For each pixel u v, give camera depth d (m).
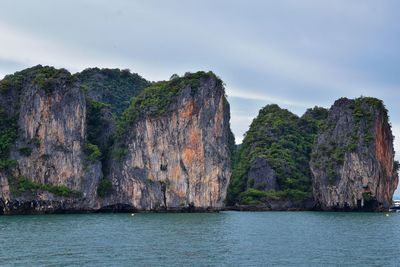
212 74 149.12
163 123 145.38
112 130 154.62
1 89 140.50
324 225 98.31
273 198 175.38
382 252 59.41
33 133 134.62
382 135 166.00
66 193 131.75
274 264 50.53
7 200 127.25
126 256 53.78
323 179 169.25
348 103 172.12
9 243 62.59
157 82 163.88
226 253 56.91
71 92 138.75
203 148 145.88
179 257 53.69
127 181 143.25
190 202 144.38
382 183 164.25
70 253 55.06
